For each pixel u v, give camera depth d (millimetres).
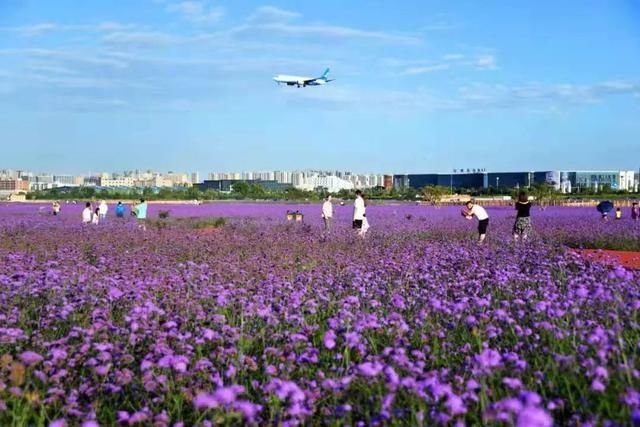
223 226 32406
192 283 10031
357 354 5902
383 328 6898
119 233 23891
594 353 5375
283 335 6746
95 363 5570
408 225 31703
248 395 5223
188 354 5953
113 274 11305
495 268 11289
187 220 38625
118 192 111625
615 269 8859
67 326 7375
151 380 5164
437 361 5938
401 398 4836
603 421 4125
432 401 4457
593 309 7145
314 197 106625
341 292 9359
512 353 5426
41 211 53188
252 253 16719
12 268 11750
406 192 116188
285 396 4492
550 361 5371
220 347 5898
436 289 9281
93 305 8062
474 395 4547
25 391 4949
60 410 4879
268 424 4477
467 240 21062
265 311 7152
